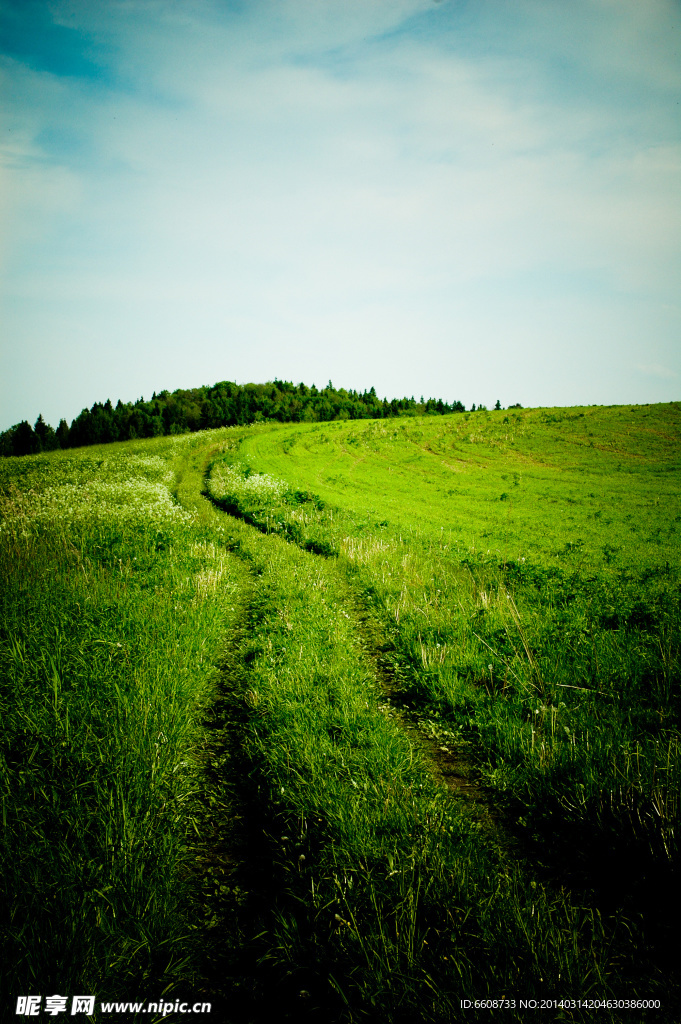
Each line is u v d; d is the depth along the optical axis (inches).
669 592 340.2
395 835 130.3
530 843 141.1
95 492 722.8
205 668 237.5
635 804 139.9
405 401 4864.7
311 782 151.0
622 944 109.2
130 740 166.9
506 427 2336.4
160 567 384.8
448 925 106.7
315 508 780.0
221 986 101.3
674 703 198.2
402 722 206.7
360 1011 93.4
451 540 661.3
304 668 228.7
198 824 146.7
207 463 1487.5
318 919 110.7
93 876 118.4
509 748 177.3
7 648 219.9
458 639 273.3
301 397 4736.7
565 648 251.0
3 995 92.4
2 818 133.0
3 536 407.5
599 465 1676.9
